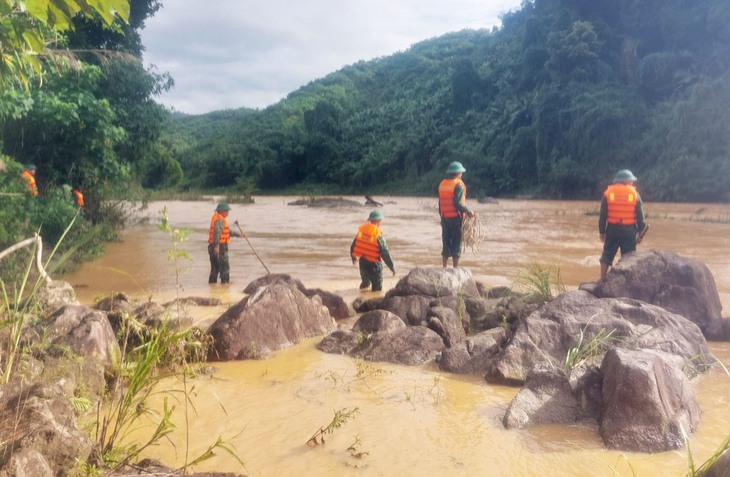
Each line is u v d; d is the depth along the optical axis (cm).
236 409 493
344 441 434
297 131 7994
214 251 1075
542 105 5062
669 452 418
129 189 2266
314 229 2192
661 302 737
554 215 2802
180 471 364
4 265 1027
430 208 3541
